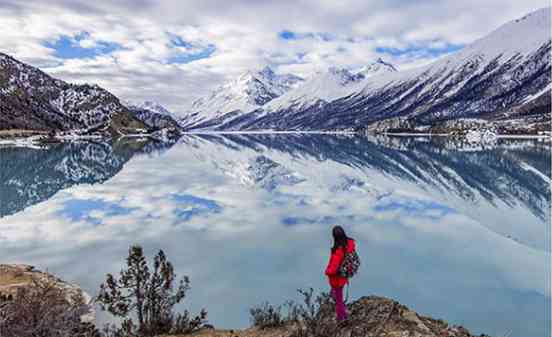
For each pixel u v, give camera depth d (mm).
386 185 36250
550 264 15148
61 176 42156
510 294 12344
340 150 85250
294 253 16141
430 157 65188
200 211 24469
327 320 7137
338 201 28141
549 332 10016
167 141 130625
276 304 11328
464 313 11125
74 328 7691
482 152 73438
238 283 12977
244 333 8375
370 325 6844
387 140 133750
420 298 12133
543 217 23625
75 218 22531
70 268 14289
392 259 15625
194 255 15922
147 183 36906
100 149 87000
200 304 11414
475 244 17734
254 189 33594
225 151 83375
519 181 38656
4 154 70375
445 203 27906
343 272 6855
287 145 106625
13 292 10273
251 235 18750
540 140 113188
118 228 20141
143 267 8891
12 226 20734
